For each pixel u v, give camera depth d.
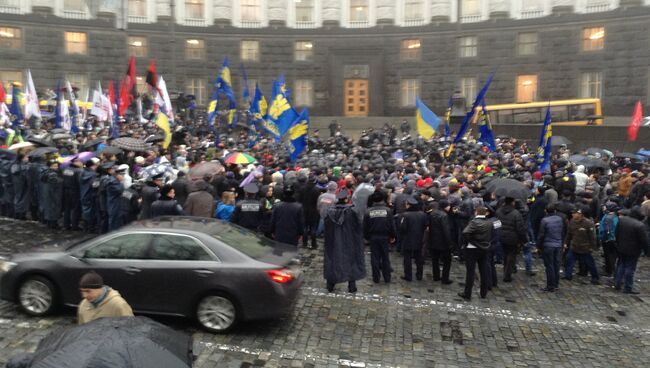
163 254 8.39
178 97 36.31
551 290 11.39
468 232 10.66
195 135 30.31
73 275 8.45
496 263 13.49
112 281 8.34
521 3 43.94
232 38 48.16
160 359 4.23
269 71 48.47
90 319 5.60
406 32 46.59
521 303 10.63
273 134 18.98
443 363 7.91
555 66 43.31
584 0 42.19
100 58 46.56
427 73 46.41
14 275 8.62
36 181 15.05
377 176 15.15
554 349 8.56
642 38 40.47
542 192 13.75
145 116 33.00
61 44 45.62
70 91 25.84
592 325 9.63
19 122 24.81
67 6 45.81
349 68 47.72
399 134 43.25
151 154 16.03
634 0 40.38
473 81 45.44
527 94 44.28
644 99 40.66
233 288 8.20
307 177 14.33
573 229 12.01
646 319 10.00
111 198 12.76
